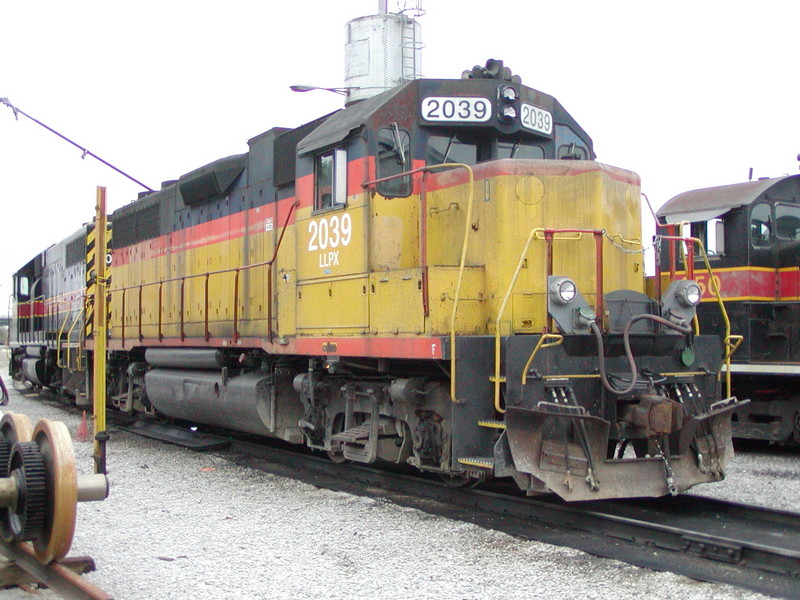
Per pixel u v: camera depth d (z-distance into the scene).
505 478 8.70
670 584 5.19
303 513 7.36
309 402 9.38
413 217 8.02
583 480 6.38
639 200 8.03
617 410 6.97
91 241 15.76
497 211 7.34
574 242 7.42
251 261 10.49
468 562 5.74
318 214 8.72
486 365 6.91
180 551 6.09
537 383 6.63
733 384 12.63
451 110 8.05
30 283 22.36
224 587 5.23
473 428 6.84
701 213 12.57
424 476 8.98
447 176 8.01
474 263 7.57
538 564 5.65
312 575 5.48
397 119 7.95
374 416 8.24
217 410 11.01
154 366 13.66
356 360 8.22
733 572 5.42
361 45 12.37
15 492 5.04
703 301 12.57
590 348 6.87
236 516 7.26
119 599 4.98
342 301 8.23
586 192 7.48
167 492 8.34
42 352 20.30
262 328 10.02
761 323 12.01
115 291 15.19
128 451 11.37
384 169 7.85
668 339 7.20
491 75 8.38
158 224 13.62
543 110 8.51
